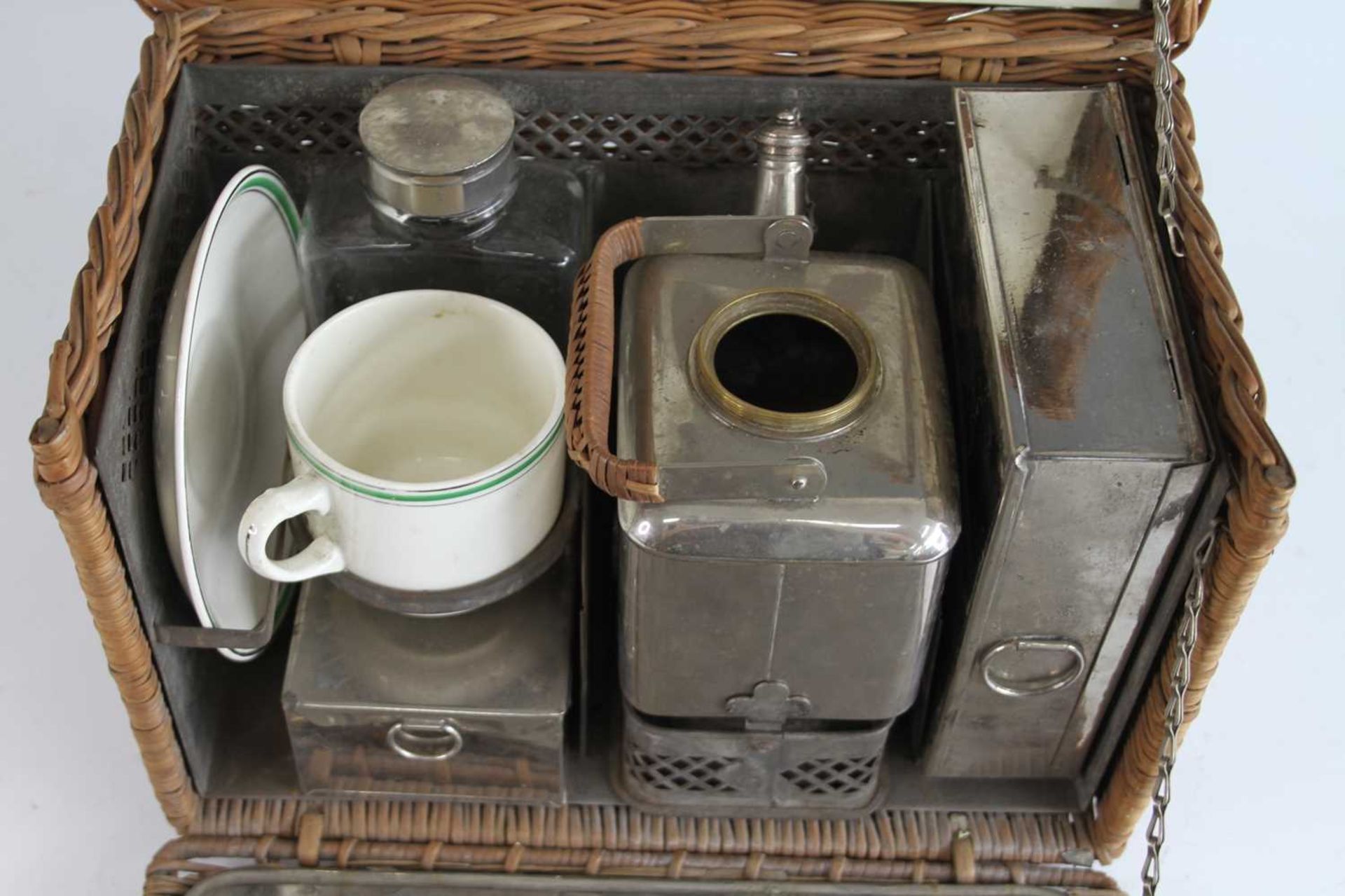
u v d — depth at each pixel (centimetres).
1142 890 105
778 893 95
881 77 96
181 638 87
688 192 102
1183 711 86
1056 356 80
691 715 89
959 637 87
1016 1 94
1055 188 88
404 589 88
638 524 78
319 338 88
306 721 90
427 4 94
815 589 81
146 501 85
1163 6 90
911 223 104
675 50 95
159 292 87
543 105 97
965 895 95
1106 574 82
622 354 86
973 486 86
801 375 89
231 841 96
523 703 90
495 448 96
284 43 95
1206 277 81
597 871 95
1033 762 95
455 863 96
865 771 94
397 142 88
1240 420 76
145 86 88
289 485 83
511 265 93
